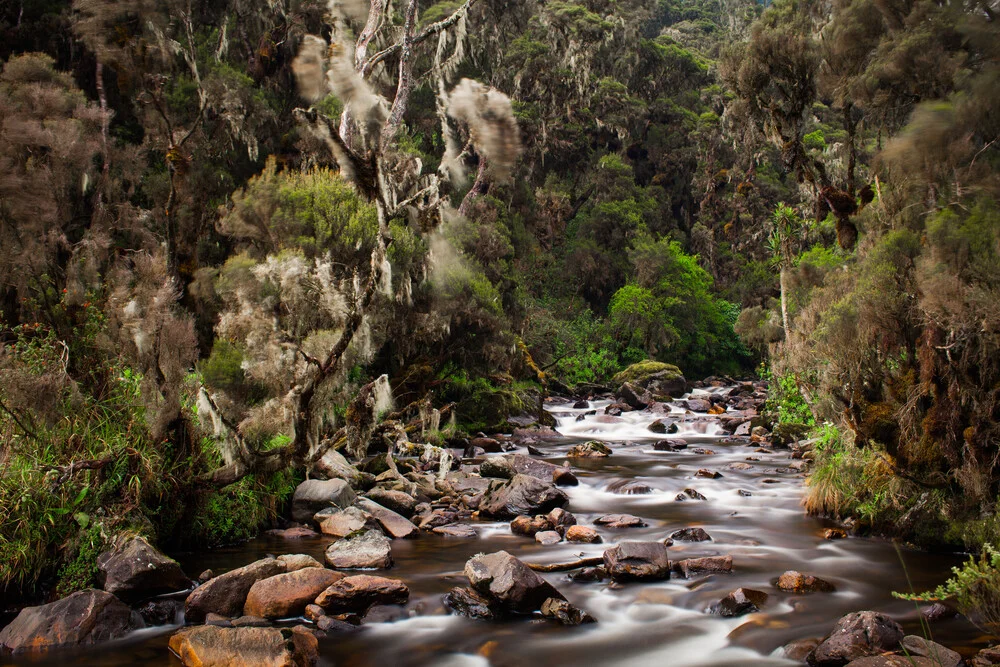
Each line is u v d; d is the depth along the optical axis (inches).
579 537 366.0
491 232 998.4
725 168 2294.5
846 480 407.5
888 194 383.6
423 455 560.1
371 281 280.4
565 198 1873.8
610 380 1429.6
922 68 365.7
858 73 430.9
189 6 483.2
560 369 1435.8
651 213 2058.3
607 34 1920.5
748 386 1380.4
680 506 452.1
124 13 452.8
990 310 276.2
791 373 500.7
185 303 395.2
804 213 1241.4
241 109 854.5
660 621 260.5
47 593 267.4
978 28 340.5
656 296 1749.5
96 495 290.2
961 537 327.6
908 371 347.9
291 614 260.2
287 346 292.0
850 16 421.4
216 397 316.8
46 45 816.9
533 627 255.9
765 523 405.7
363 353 290.5
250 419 294.2
